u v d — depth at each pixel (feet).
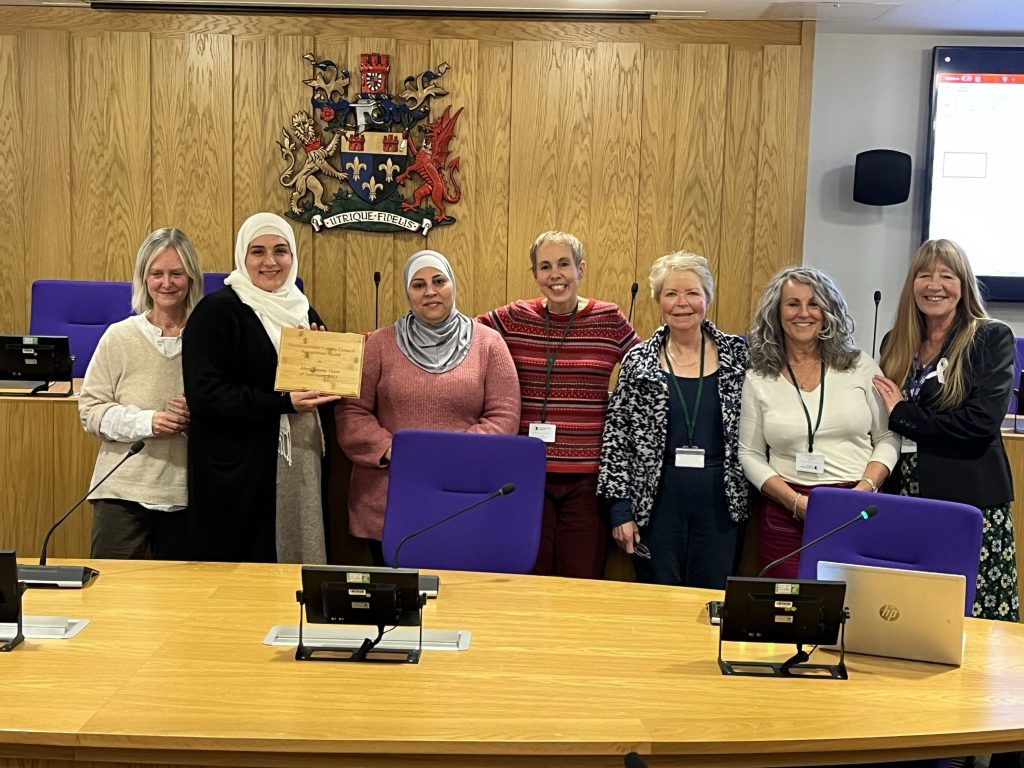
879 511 8.74
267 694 6.52
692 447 10.55
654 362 10.71
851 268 19.02
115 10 16.93
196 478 10.18
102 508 10.40
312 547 10.54
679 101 17.20
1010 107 18.35
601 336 11.55
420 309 10.99
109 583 8.61
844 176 18.86
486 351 11.15
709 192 17.35
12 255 17.46
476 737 6.00
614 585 8.96
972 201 18.60
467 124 17.24
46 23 17.01
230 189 17.24
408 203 17.33
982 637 7.95
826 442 10.34
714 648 7.55
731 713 6.47
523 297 17.58
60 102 17.12
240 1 16.70
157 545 10.64
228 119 17.10
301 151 17.17
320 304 17.52
